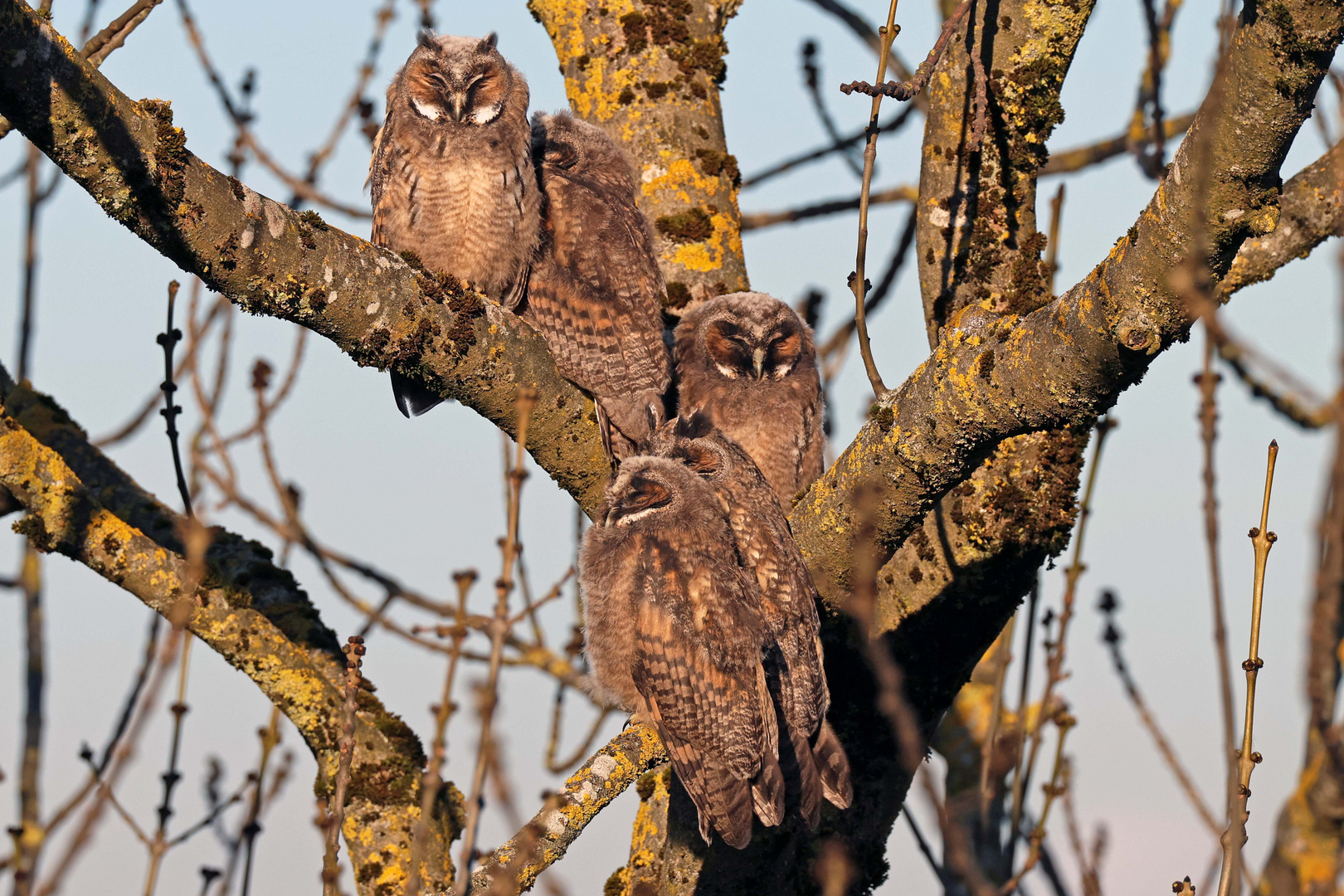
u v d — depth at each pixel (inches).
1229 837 202.2
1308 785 355.6
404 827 379.2
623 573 362.0
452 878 378.0
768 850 367.9
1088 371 264.8
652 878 392.2
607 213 447.2
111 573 384.8
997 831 351.9
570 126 472.7
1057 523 350.0
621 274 440.8
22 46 245.8
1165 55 424.5
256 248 289.3
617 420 430.0
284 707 389.4
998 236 378.0
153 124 267.4
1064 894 326.3
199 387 444.8
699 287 477.1
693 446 390.6
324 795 384.5
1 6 240.4
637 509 368.8
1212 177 235.1
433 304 325.1
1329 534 156.3
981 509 354.0
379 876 373.7
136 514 394.6
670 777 388.8
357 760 383.9
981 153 380.2
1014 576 354.3
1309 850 352.8
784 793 341.1
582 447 368.8
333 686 392.5
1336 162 292.5
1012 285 375.2
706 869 369.7
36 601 416.2
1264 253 303.0
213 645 389.7
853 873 366.0
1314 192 296.4
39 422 404.5
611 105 472.1
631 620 357.4
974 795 437.7
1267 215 236.8
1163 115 380.5
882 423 309.1
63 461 390.6
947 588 358.3
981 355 283.9
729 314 471.2
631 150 469.7
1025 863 328.8
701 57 476.7
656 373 437.1
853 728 369.4
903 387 307.0
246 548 407.5
